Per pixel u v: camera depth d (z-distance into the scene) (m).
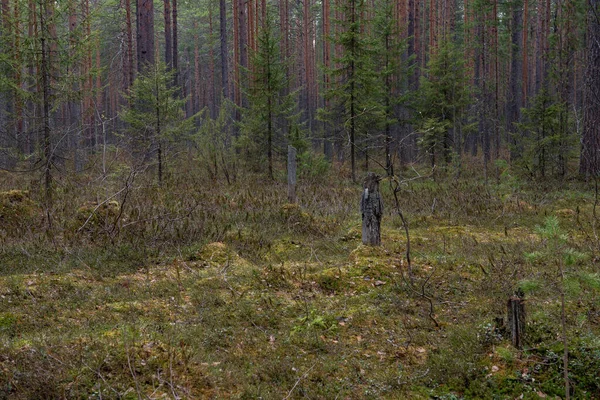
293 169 13.64
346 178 20.28
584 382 4.77
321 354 5.58
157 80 17.02
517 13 33.41
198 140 19.92
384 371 5.21
